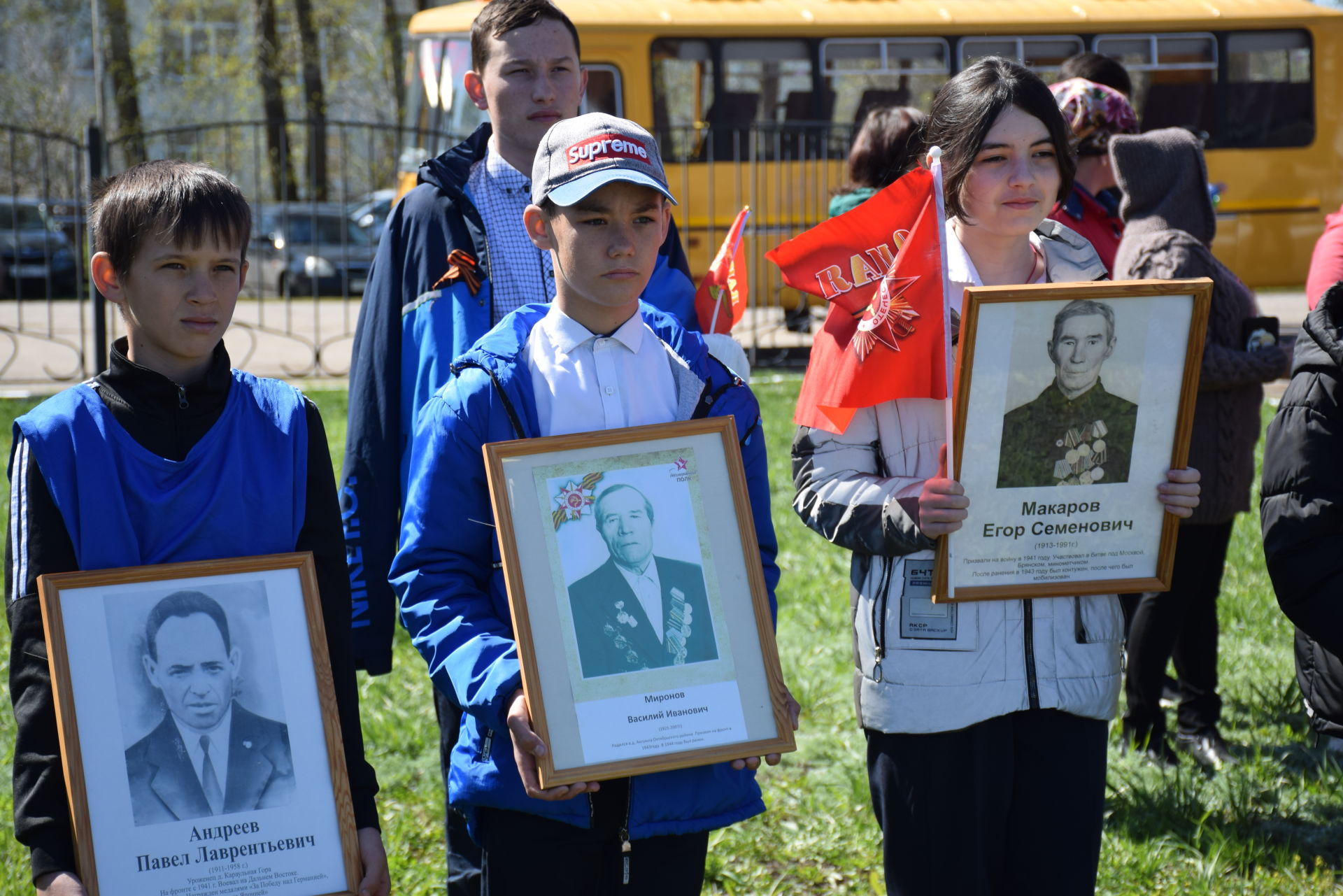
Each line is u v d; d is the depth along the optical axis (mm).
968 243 2689
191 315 2164
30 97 27656
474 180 3217
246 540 2230
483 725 2350
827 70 14336
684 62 14172
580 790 2164
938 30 14406
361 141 28359
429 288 3133
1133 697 4270
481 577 2369
